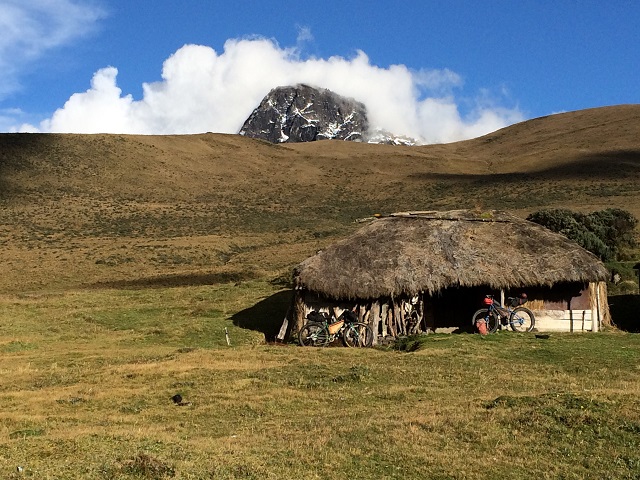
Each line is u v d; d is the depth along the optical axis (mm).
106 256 62688
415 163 138375
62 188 94750
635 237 52750
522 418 11539
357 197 106875
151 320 30500
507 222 25719
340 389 15352
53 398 15391
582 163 114625
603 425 11047
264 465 9758
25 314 32594
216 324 27750
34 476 8797
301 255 61938
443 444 10734
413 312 23750
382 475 9508
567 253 24031
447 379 15961
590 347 19281
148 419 13422
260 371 17516
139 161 118062
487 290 24844
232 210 94688
